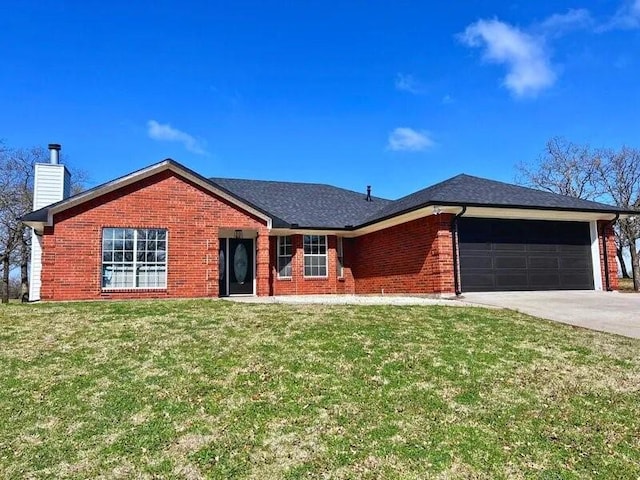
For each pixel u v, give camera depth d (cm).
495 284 1564
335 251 2006
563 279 1662
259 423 529
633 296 1499
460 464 453
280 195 2250
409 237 1656
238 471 437
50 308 1138
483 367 716
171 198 1559
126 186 1520
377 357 746
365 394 607
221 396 598
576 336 916
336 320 991
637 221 3198
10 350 779
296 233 1936
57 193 1848
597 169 3594
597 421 547
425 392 617
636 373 703
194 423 528
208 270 1573
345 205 2245
